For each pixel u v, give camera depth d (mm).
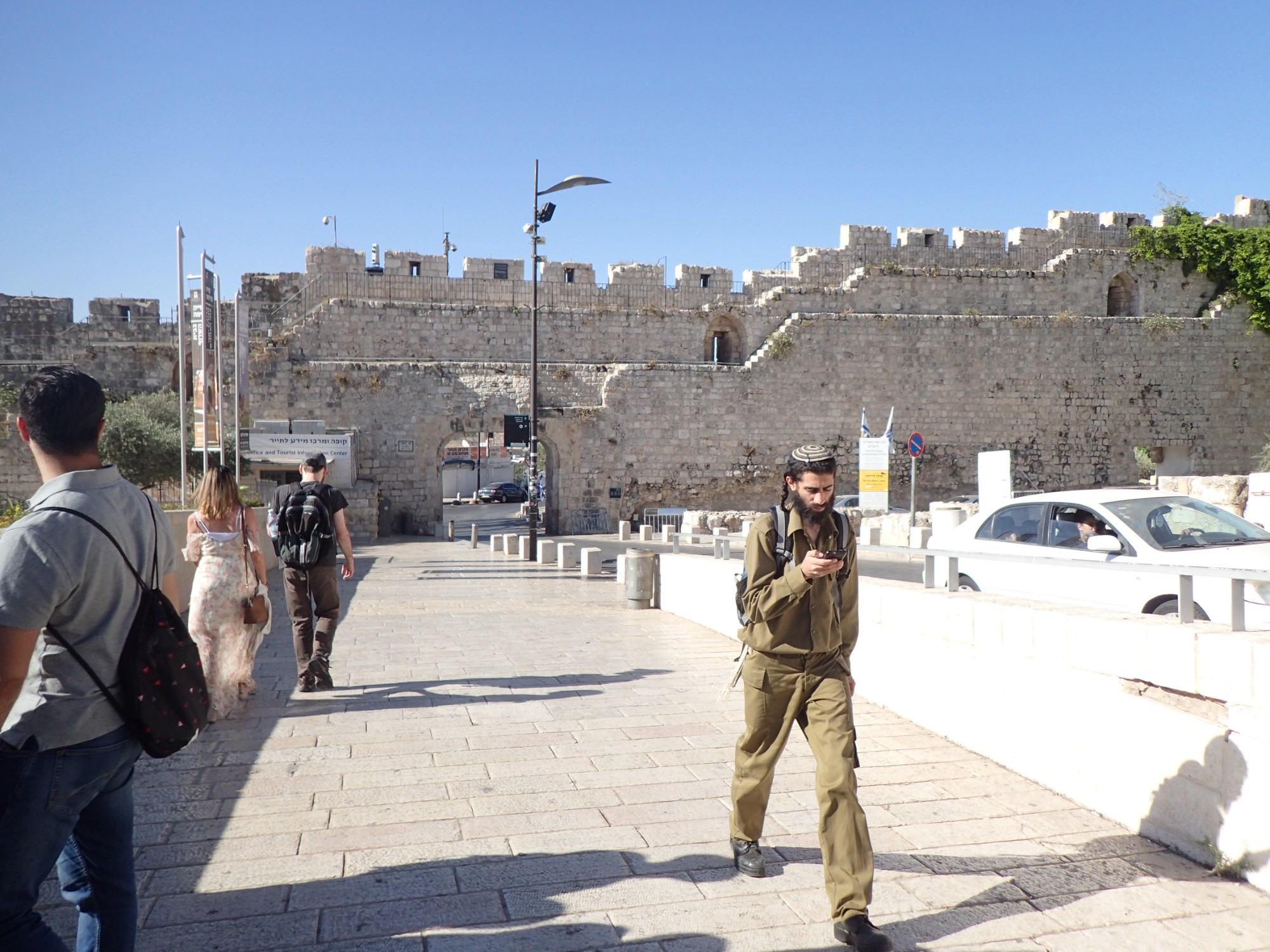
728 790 5156
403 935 3498
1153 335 39906
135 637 2750
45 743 2625
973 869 4102
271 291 37969
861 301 39438
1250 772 3879
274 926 3562
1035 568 8891
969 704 5852
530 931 3535
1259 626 6777
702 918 3650
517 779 5324
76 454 2783
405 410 35500
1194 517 8391
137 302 36562
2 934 2643
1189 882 3951
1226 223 41688
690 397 37281
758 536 3852
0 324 35562
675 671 8453
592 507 36625
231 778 5324
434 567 21500
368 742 6074
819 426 38188
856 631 3967
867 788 5160
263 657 9234
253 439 30812
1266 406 40812
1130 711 4547
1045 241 41250
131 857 2967
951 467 38938
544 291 38562
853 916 3344
